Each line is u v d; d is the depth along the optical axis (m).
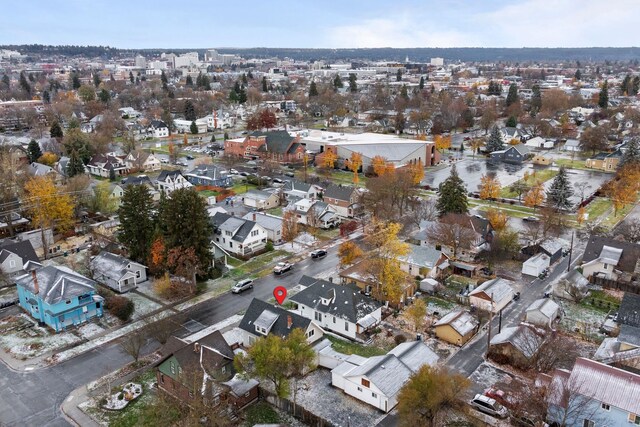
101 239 86.25
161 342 57.22
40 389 50.09
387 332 60.41
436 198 113.94
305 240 89.38
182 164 149.75
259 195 107.06
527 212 106.00
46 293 61.41
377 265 66.12
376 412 46.81
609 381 42.97
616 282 71.56
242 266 79.44
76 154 125.25
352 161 137.50
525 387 47.69
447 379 42.78
